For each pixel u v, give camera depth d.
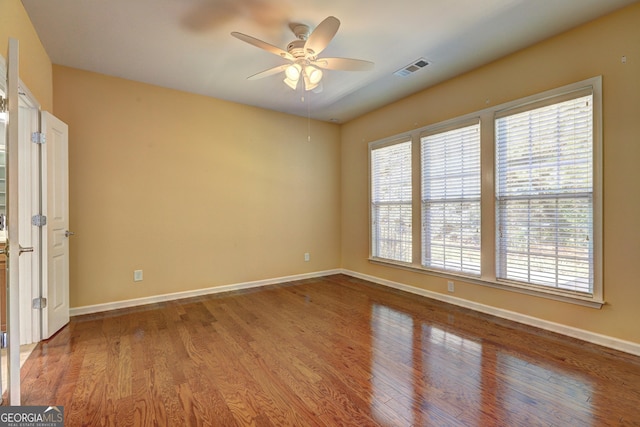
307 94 4.05
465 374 2.13
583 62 2.59
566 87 2.68
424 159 3.96
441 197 3.77
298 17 2.48
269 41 2.82
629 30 2.36
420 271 4.04
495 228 3.22
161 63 3.21
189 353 2.44
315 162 5.16
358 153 5.05
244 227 4.43
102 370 2.18
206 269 4.11
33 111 2.63
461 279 3.57
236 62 3.20
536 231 2.92
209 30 2.64
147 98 3.69
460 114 3.52
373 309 3.51
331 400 1.85
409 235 4.21
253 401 1.84
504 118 3.15
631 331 2.38
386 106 4.50
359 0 2.28
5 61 1.94
